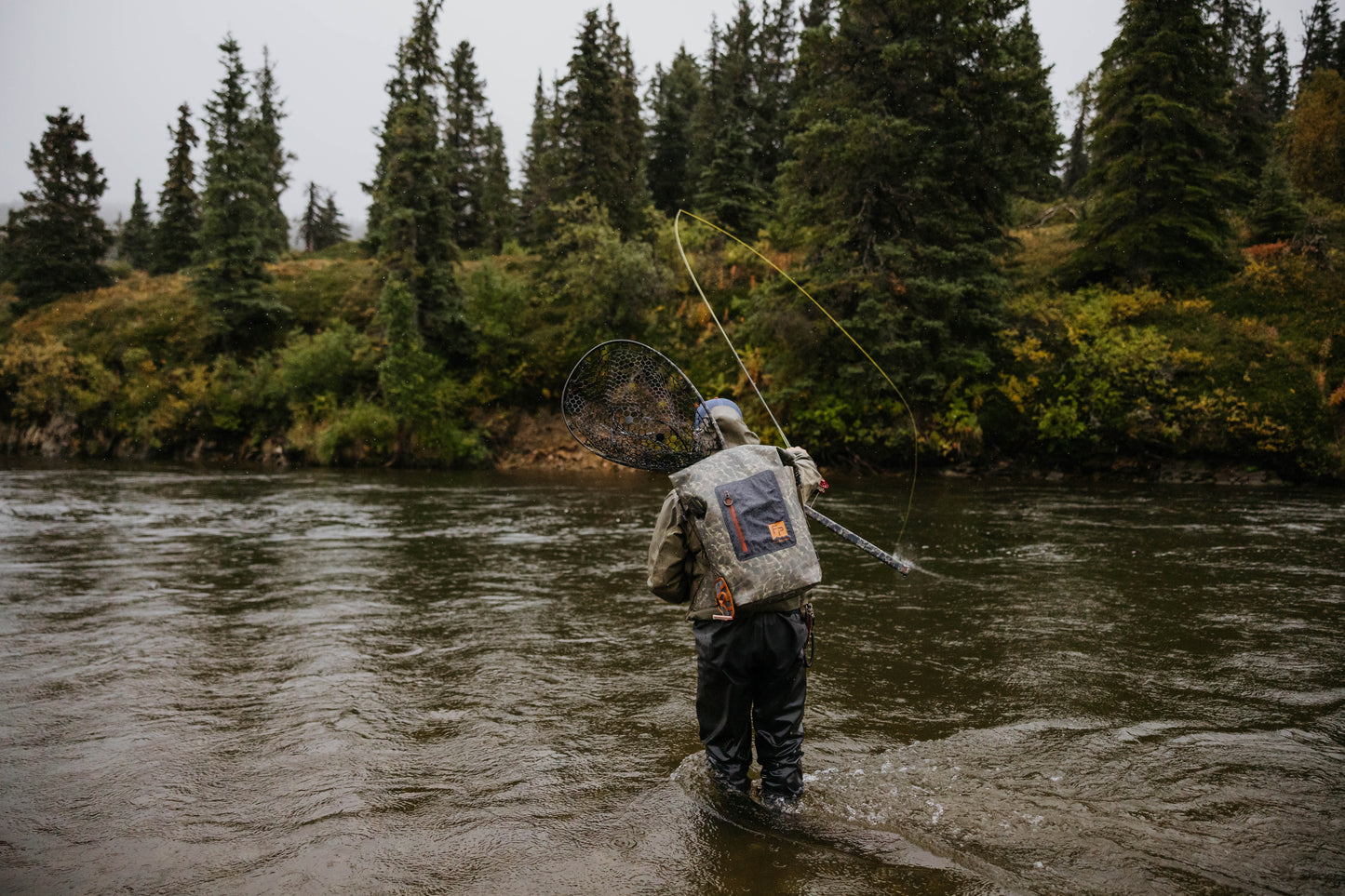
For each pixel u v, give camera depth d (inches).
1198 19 808.3
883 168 708.7
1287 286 776.9
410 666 161.9
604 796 102.5
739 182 1132.5
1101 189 886.4
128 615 204.2
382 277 1059.9
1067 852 87.9
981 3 694.5
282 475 770.2
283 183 2068.2
